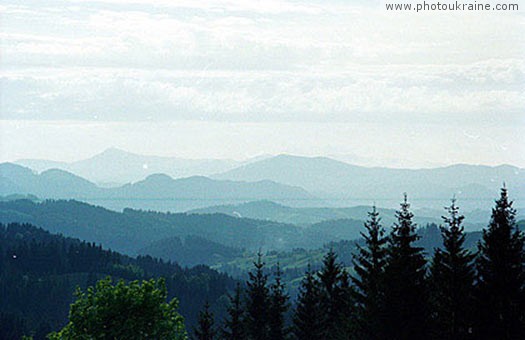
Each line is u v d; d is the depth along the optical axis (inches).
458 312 3056.1
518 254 2947.8
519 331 2910.9
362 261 3612.2
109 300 3353.8
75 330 3329.2
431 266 3528.5
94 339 3287.4
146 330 3321.9
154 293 3432.6
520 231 2982.3
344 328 4202.8
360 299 3538.4
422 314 3053.6
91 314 3319.4
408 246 3115.2
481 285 2972.4
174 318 3496.6
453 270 3095.5
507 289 2933.1
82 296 3410.4
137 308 3353.8
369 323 3193.9
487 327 2945.4
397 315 3048.7
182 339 3476.9
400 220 3142.2
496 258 2955.2
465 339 3002.0
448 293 3085.6
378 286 3228.3
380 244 3570.4
